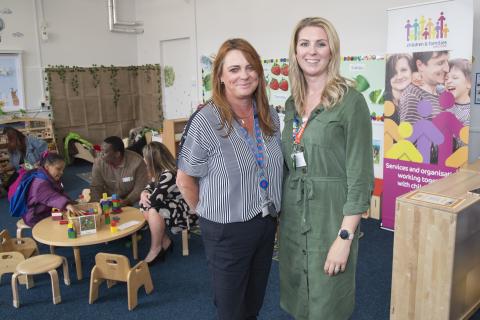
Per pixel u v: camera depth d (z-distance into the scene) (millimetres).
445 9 3430
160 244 3496
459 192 2432
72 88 7711
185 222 3516
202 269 3387
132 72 8375
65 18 7535
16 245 3393
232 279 1742
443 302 2271
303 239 1751
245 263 1741
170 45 7691
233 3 6141
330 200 1672
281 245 1898
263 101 1734
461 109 3480
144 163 3916
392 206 4047
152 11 7816
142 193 3551
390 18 3762
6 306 2896
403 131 3840
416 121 3746
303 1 5160
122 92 8305
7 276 3336
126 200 3814
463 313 2471
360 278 3158
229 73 1600
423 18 3562
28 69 7246
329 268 1644
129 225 3236
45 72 7406
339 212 1672
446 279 2236
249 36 5996
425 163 3750
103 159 3803
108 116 8188
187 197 1757
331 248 1641
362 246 3732
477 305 2619
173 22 7367
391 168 3988
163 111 8117
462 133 3506
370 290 2988
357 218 1602
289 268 1869
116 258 2840
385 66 4090
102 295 3018
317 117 1637
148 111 8359
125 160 3848
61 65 7586
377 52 4488
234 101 1675
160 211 3393
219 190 1647
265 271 1878
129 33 8258
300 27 1645
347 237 1600
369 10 4496
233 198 1648
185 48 7391
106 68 8031
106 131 8219
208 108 1642
